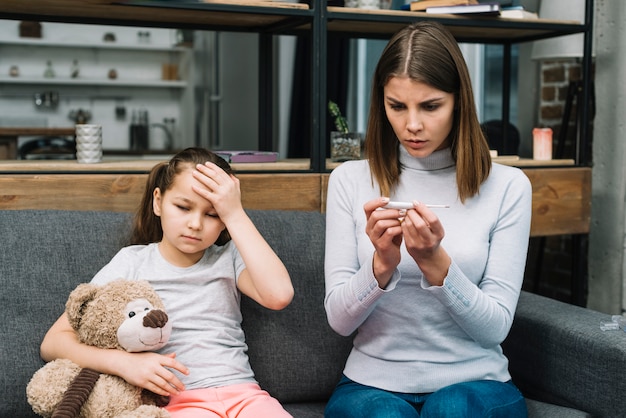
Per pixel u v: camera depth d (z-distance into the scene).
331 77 3.83
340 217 1.51
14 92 6.05
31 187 1.79
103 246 1.58
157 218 1.59
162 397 1.37
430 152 1.41
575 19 2.49
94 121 6.31
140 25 2.25
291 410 1.59
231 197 1.46
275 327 1.62
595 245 2.73
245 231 1.47
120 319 1.30
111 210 1.86
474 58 3.52
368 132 1.51
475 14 2.24
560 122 3.14
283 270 1.49
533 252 3.28
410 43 1.36
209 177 1.45
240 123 5.97
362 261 1.45
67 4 1.95
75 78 6.05
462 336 1.42
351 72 3.94
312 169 2.07
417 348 1.41
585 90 2.41
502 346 1.69
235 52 5.95
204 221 1.45
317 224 1.76
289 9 2.03
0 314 1.46
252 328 1.61
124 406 1.29
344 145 2.19
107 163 1.96
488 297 1.36
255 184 1.98
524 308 1.66
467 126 1.43
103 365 1.30
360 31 2.53
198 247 1.45
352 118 3.97
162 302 1.40
